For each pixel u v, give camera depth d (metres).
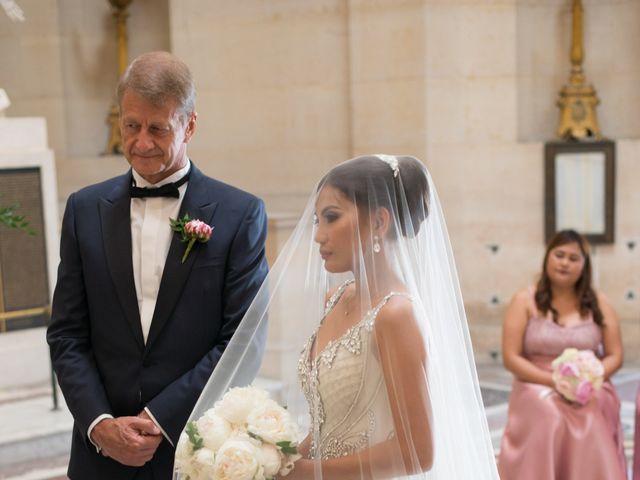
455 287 2.58
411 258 2.36
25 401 6.91
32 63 9.39
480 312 8.61
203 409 2.49
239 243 2.95
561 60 8.77
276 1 8.98
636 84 8.59
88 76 9.67
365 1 8.52
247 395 2.28
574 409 4.78
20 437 5.98
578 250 5.03
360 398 2.22
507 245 8.57
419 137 8.40
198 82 9.18
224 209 2.99
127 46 9.66
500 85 8.49
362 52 8.59
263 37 9.05
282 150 9.11
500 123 8.52
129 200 2.97
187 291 2.89
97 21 9.67
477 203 8.53
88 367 2.91
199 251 2.91
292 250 2.49
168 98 2.76
